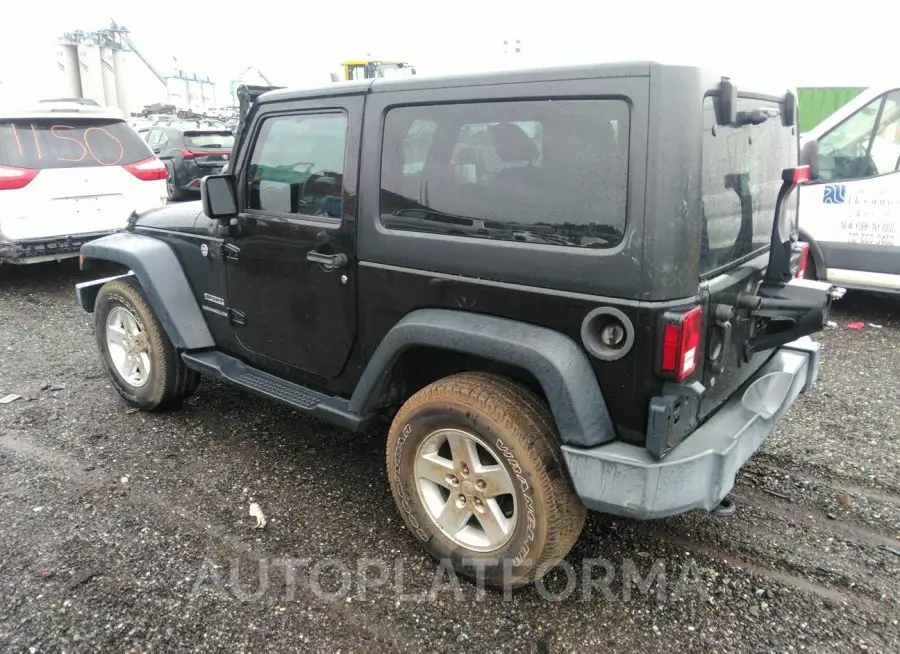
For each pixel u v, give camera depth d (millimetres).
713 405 2658
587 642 2506
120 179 7727
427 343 2695
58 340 5992
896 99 5840
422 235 2764
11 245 7070
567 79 2344
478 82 2572
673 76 2158
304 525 3197
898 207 5891
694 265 2262
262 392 3551
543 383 2396
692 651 2467
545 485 2463
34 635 2490
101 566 2875
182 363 4215
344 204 3020
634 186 2213
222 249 3689
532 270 2457
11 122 7105
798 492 3490
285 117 3283
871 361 5348
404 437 2826
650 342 2258
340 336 3209
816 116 13766
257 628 2547
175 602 2672
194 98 39625
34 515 3244
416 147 2768
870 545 3066
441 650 2463
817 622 2604
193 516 3258
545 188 2428
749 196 2773
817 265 6398
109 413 4430
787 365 3121
